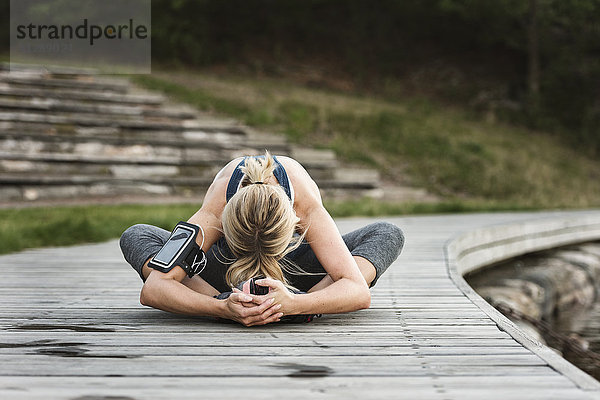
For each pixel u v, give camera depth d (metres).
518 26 34.09
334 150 20.67
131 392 2.29
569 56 32.47
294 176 3.37
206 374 2.53
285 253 3.22
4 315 3.79
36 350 2.92
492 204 17.80
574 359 6.06
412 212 15.05
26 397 2.23
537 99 29.95
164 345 3.01
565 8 31.58
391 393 2.29
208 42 32.34
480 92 32.03
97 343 3.05
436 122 25.94
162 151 17.25
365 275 3.52
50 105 17.97
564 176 23.00
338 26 35.78
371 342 3.10
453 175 20.72
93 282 5.26
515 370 2.60
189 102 22.27
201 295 3.30
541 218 13.67
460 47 35.38
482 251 9.52
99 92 21.09
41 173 14.86
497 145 24.61
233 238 3.18
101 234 8.95
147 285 3.32
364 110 25.39
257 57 32.78
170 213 11.09
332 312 3.29
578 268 10.99
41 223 9.44
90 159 15.48
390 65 33.81
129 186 15.15
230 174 3.39
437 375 2.53
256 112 22.75
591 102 31.22
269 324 3.50
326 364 2.69
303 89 28.55
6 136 15.51
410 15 35.84
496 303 5.98
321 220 3.35
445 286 5.12
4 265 6.33
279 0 35.22
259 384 2.40
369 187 18.02
